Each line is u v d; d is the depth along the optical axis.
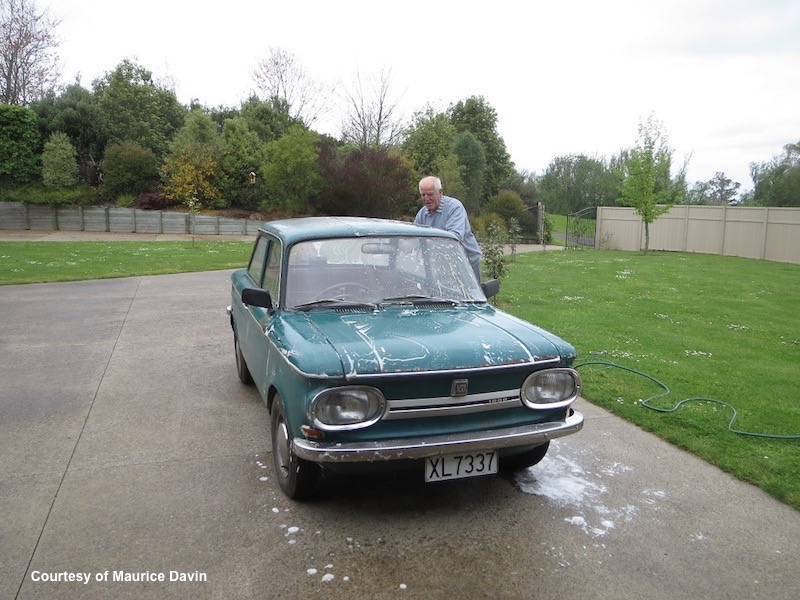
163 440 4.73
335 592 2.88
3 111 32.84
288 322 3.86
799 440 4.85
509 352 3.47
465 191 42.25
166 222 32.56
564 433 3.55
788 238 24.77
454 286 4.48
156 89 46.97
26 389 5.99
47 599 2.80
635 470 4.34
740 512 3.74
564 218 63.62
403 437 3.29
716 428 5.07
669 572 3.10
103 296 11.85
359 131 41.97
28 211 31.56
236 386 6.17
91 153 36.56
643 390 6.13
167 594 2.85
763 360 7.67
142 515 3.57
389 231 4.59
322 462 3.16
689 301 12.66
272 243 4.89
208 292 12.51
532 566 3.13
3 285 13.25
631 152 27.97
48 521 3.49
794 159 53.78
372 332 3.60
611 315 10.60
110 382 6.25
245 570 3.05
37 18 38.38
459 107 55.03
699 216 28.47
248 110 44.19
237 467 4.26
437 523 3.54
